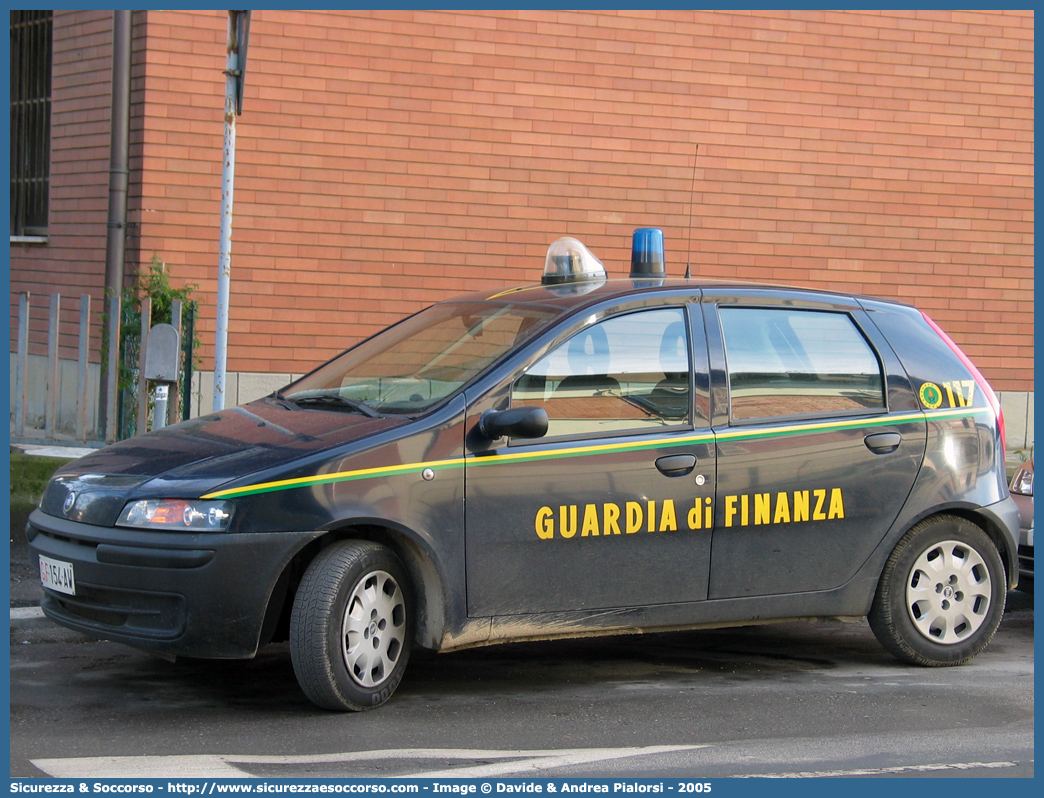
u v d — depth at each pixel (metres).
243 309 9.98
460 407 4.78
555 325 5.05
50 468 7.91
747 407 5.29
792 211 11.25
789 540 5.31
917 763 4.25
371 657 4.62
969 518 5.77
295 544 4.43
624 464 4.99
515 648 5.86
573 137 10.59
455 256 10.42
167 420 7.49
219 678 5.09
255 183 9.92
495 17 10.31
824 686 5.26
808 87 11.19
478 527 4.74
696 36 10.81
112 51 9.91
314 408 5.21
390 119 10.16
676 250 10.95
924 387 5.67
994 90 11.79
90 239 10.27
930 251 11.75
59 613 4.72
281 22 9.84
